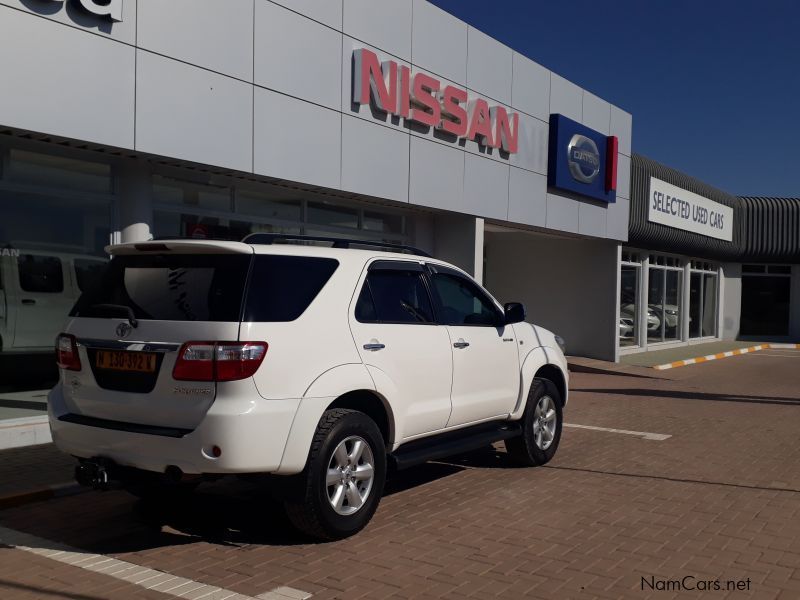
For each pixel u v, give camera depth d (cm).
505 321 720
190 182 984
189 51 883
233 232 1046
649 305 2362
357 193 1134
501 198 1459
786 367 2058
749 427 1059
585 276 1989
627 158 1945
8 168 797
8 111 721
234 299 480
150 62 841
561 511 618
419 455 603
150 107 844
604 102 1827
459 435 674
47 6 746
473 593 445
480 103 1367
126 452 489
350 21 1105
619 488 697
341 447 522
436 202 1290
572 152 1669
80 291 877
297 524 512
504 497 659
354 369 531
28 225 827
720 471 776
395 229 1345
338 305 537
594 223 1800
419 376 597
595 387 1523
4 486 634
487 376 682
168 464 471
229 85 931
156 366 482
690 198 2353
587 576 475
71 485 646
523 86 1519
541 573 479
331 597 435
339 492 522
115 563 487
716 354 2319
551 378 821
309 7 1037
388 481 714
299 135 1030
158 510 607
